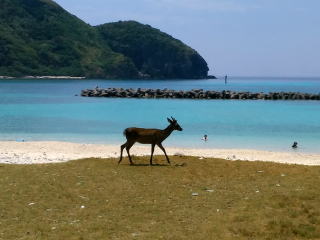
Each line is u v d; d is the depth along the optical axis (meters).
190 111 85.06
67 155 34.12
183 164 25.36
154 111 84.06
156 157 27.88
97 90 125.81
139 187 20.02
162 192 19.22
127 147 25.22
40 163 27.02
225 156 35.97
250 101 113.00
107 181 21.05
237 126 63.12
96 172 22.94
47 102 102.31
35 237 13.88
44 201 17.80
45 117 71.19
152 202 17.80
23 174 22.44
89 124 63.09
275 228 14.80
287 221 15.27
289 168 24.80
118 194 18.89
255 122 68.06
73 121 66.38
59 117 71.56
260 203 17.36
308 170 24.19
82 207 17.11
